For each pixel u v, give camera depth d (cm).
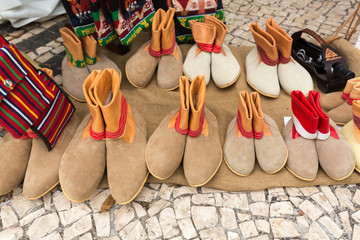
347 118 124
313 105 106
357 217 101
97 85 99
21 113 95
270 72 140
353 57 144
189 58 149
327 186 111
